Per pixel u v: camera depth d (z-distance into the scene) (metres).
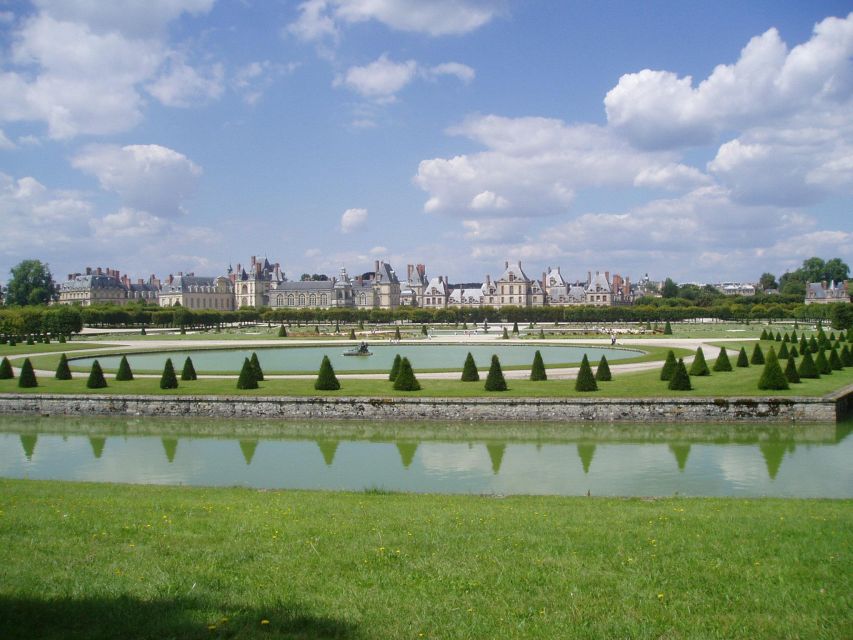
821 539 16.00
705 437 39.75
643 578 13.32
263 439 40.12
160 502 20.97
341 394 48.34
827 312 174.25
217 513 19.20
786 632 10.88
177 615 11.32
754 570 13.75
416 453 36.00
